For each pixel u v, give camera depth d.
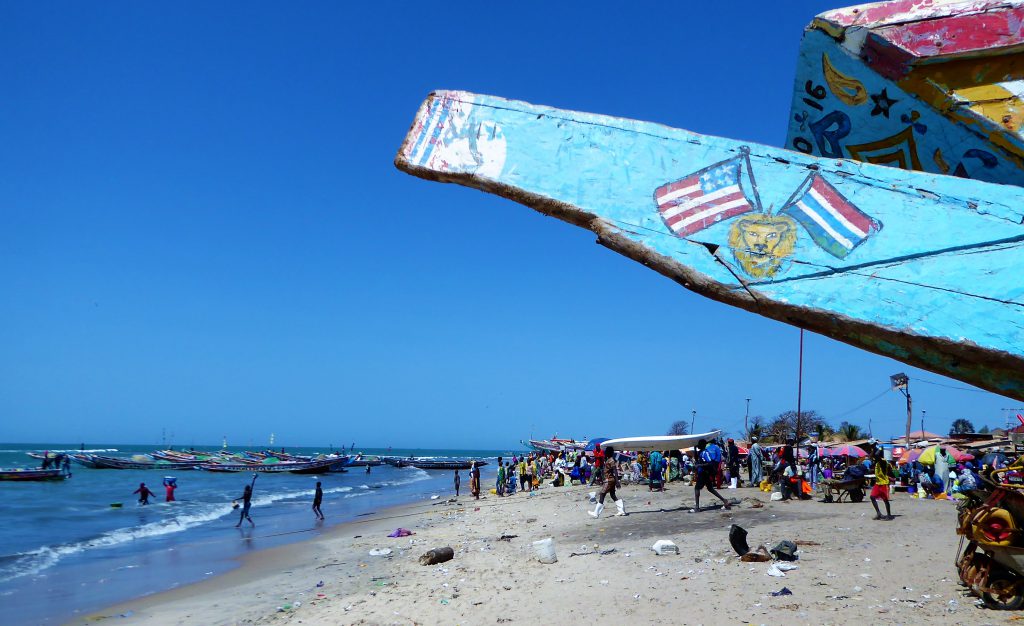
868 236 3.36
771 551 10.44
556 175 3.83
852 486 17.91
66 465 61.03
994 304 3.10
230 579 15.16
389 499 41.38
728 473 25.52
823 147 4.25
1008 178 3.75
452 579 11.59
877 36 3.90
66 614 12.40
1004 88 3.73
